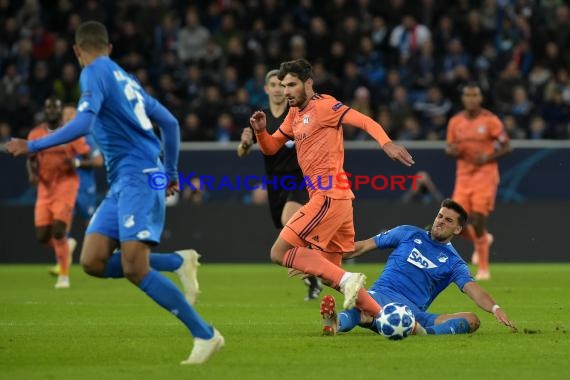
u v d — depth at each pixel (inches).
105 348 871.1
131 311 1208.8
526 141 2132.1
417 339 914.7
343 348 861.8
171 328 1026.1
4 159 2190.0
